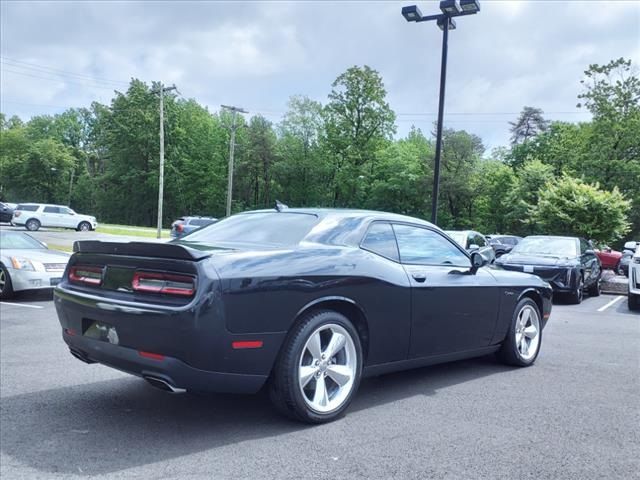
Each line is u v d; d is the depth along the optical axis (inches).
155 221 3115.2
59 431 137.2
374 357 161.5
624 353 254.4
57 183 3499.0
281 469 115.0
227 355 127.4
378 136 2412.6
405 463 119.0
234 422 145.3
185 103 3206.2
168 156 2970.0
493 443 132.1
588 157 1444.4
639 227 1723.7
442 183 2289.6
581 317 393.4
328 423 145.7
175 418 148.3
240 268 131.3
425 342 176.1
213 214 2994.6
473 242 611.2
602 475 114.9
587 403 167.9
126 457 120.6
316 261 146.7
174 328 123.5
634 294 439.5
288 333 139.2
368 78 2368.4
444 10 551.8
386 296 160.6
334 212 173.0
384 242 172.9
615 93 1392.7
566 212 714.2
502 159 2849.4
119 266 142.8
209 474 112.0
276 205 188.1
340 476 111.9
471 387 185.8
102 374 196.5
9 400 163.9
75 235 1294.3
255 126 2802.7
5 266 389.4
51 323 305.6
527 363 221.3
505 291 210.1
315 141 2635.3
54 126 3932.1
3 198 3491.6
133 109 2933.1
